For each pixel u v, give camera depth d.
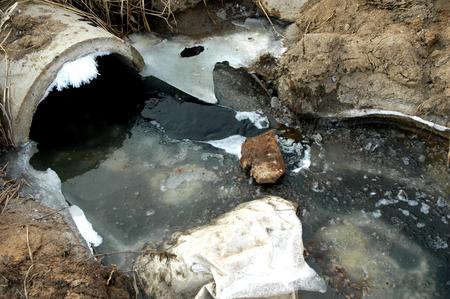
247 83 2.67
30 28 2.51
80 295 1.86
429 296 1.99
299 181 2.32
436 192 2.25
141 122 2.61
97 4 2.83
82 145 2.54
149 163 2.46
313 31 2.65
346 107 2.44
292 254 2.00
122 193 2.36
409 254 2.10
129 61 2.67
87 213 2.30
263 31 2.85
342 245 2.13
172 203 2.30
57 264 1.97
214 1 2.91
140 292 2.03
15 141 2.45
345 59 2.39
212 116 2.59
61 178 2.42
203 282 1.96
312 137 2.46
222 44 2.84
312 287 1.99
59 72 2.43
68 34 2.47
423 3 2.44
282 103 2.54
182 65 2.78
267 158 2.31
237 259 1.95
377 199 2.25
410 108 2.35
